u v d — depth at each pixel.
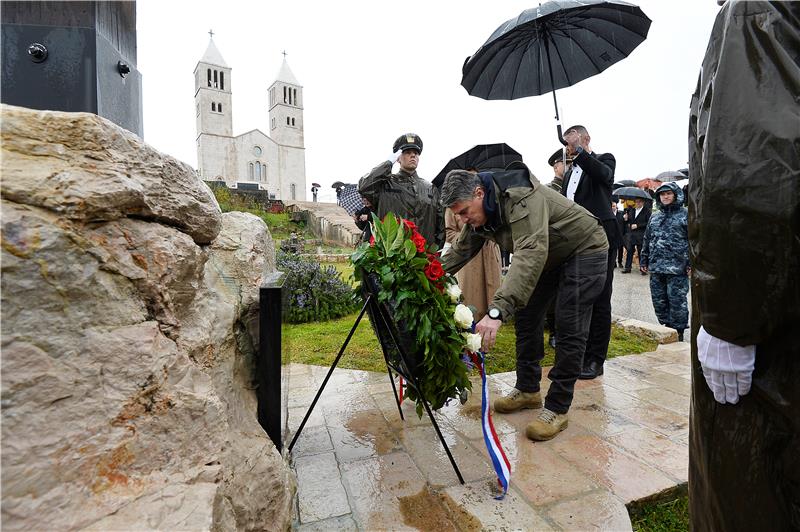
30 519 0.70
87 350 0.84
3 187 0.76
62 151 0.86
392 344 2.32
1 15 1.23
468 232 2.68
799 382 0.90
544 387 3.31
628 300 7.59
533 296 2.72
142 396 0.92
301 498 1.88
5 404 0.71
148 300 1.02
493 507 1.82
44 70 1.26
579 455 2.26
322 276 6.16
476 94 3.79
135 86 1.62
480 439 2.44
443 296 2.00
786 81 0.88
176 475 0.94
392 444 2.38
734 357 0.99
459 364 1.97
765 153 0.87
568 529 1.69
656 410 2.83
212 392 1.10
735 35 0.94
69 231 0.82
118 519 0.77
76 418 0.80
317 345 4.52
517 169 2.46
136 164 0.99
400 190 3.71
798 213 0.85
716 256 0.94
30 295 0.76
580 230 2.44
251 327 1.74
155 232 1.03
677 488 1.97
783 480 0.94
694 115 1.15
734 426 1.03
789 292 0.88
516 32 3.30
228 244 1.86
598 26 3.44
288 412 2.81
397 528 1.69
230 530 1.01
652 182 12.76
